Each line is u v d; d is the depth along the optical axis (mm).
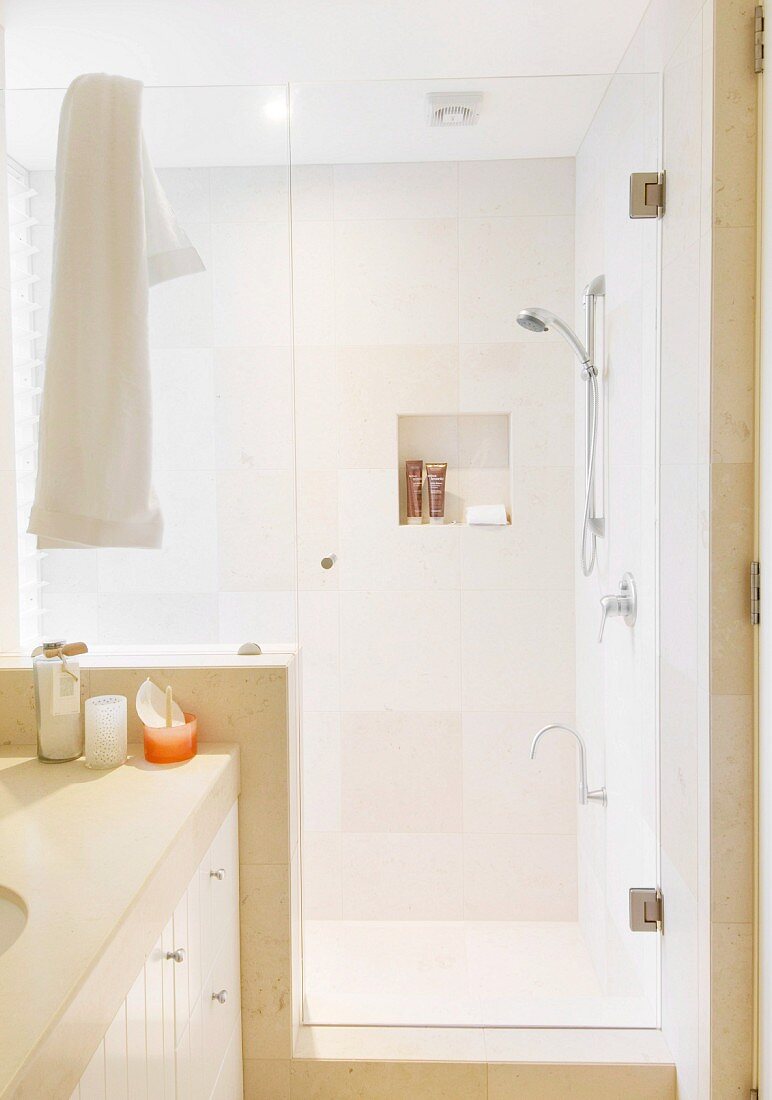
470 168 1744
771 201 1352
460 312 1771
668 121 1657
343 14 1777
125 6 1729
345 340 1783
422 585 1811
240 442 1765
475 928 1833
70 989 816
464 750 1825
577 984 1809
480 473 1795
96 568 1774
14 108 1710
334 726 1837
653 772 1812
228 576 1777
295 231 1767
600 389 1766
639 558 1791
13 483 1754
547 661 1805
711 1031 1480
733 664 1448
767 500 1387
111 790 1369
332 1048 1709
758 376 1410
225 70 2047
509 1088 1670
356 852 1846
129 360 1588
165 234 1707
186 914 1270
